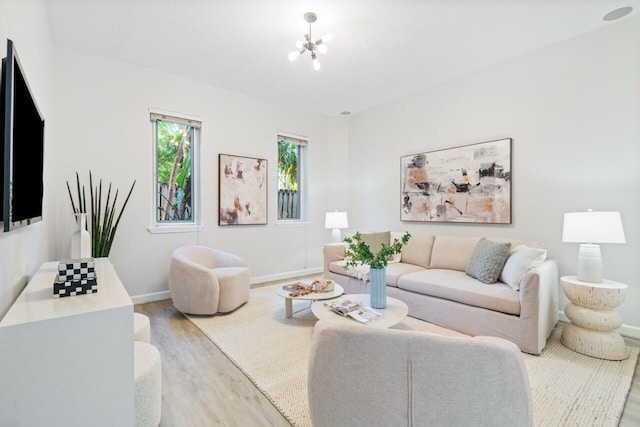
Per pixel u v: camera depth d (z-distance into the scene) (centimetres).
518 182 334
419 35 292
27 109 147
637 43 262
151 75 364
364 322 206
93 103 327
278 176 496
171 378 202
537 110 320
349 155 543
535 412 167
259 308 341
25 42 177
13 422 101
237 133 436
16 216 126
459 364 86
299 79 394
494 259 280
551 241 311
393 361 91
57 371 106
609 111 276
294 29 281
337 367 99
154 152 375
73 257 149
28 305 118
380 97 457
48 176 272
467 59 339
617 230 229
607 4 246
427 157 417
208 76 386
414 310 306
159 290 372
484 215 359
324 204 542
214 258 376
